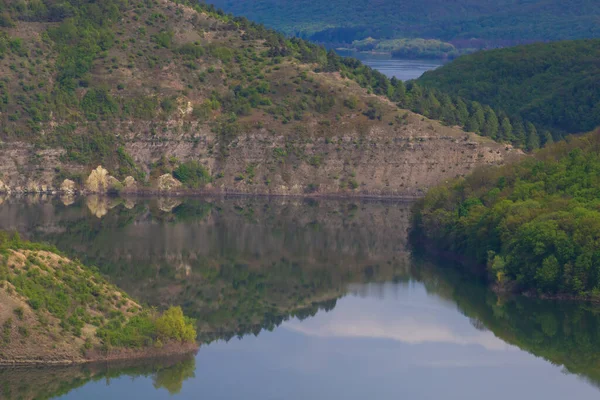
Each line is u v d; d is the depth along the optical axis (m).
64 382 131.50
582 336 161.88
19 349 132.00
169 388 134.75
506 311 173.88
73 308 141.88
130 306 151.50
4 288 136.62
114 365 135.88
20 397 128.62
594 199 189.38
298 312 175.38
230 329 163.12
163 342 142.00
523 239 181.00
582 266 173.62
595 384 143.38
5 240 151.62
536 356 154.12
